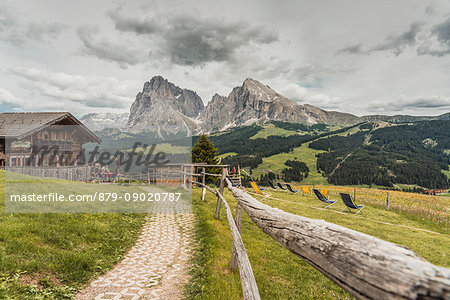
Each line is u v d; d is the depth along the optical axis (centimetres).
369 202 1736
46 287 373
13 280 361
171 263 524
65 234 566
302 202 1585
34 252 453
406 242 895
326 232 127
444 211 1616
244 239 686
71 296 367
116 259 528
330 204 1509
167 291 401
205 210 1068
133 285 419
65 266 437
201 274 452
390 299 72
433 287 61
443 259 751
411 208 1528
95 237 600
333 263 108
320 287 459
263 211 260
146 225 828
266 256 585
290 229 170
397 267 75
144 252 585
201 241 658
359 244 100
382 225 1138
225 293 367
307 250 136
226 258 525
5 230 502
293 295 411
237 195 461
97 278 438
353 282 92
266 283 438
